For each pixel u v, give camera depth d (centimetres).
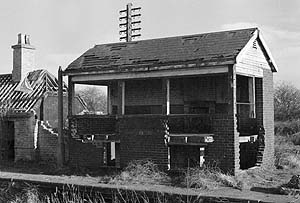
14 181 1557
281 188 1220
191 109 1886
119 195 1304
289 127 3838
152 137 1644
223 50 1569
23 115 2117
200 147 1636
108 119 2017
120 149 1725
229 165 1484
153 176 1528
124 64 1744
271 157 1775
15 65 2405
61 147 1903
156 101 1953
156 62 1655
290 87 4947
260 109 1727
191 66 1564
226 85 1792
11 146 2259
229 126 1493
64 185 1429
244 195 1176
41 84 2342
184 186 1342
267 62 1789
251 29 1684
